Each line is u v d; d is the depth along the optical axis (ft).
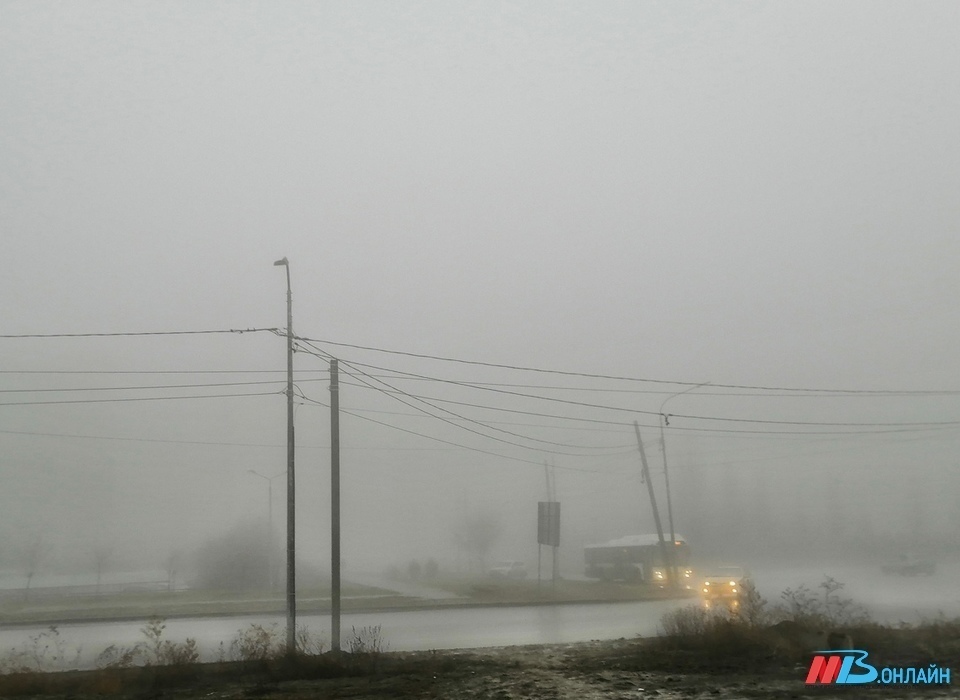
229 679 61.05
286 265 83.20
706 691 50.88
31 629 106.42
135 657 72.74
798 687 52.01
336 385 80.69
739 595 93.15
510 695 51.06
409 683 56.80
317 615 121.08
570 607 130.93
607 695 50.29
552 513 146.82
